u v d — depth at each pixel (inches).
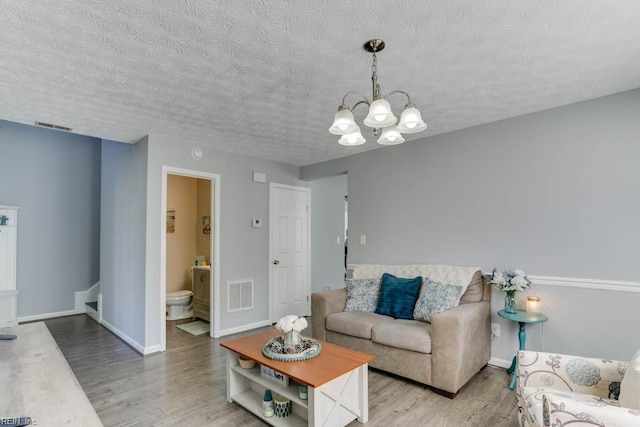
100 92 99.2
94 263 212.2
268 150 164.4
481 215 128.6
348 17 65.9
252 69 86.3
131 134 138.9
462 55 80.7
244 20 66.6
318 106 110.4
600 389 64.9
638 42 75.6
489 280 119.7
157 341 138.3
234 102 107.2
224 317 161.8
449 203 137.1
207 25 68.0
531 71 89.0
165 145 143.4
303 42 74.4
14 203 185.2
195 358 131.7
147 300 136.4
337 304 136.9
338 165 179.8
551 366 69.8
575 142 109.6
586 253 106.7
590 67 87.2
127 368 121.5
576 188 109.0
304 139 146.4
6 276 173.8
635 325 98.2
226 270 163.2
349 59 81.8
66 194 203.0
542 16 66.3
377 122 72.7
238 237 168.9
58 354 64.9
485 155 128.3
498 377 112.7
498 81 94.6
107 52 77.8
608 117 104.1
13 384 52.2
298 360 84.3
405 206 150.6
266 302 180.9
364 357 86.9
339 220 231.9
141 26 68.1
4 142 183.2
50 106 109.4
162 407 94.0
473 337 106.5
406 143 151.6
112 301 167.5
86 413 44.4
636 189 99.3
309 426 75.9
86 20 65.8
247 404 92.0
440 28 69.9
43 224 194.5
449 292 116.6
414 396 100.0
